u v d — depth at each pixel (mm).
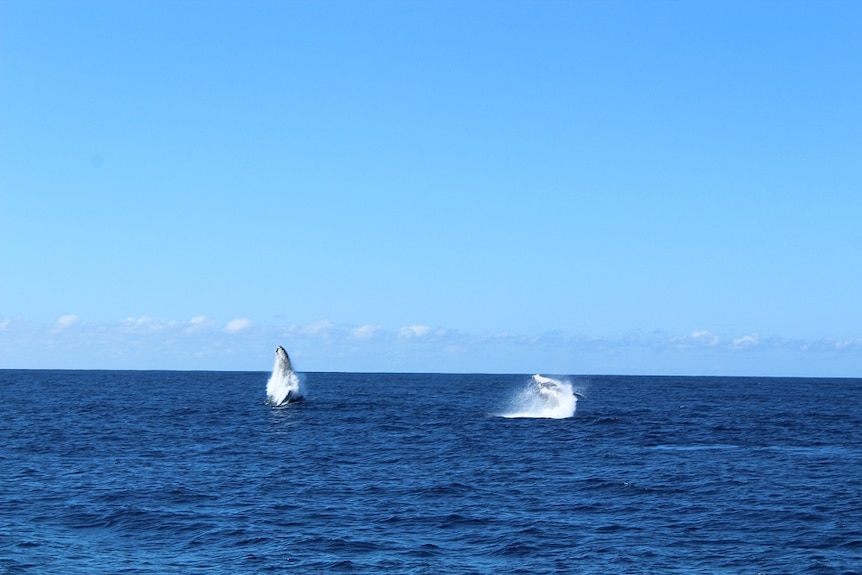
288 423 88250
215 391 176250
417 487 46594
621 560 31562
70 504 40969
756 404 137125
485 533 35688
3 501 41500
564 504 41781
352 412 105125
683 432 79562
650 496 43875
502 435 75375
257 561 31109
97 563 30719
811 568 30438
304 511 39969
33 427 82062
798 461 58156
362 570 30125
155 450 63531
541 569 30422
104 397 145500
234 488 46125
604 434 76312
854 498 43344
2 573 28812
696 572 30016
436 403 129625
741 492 45031
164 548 33062
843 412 116000
